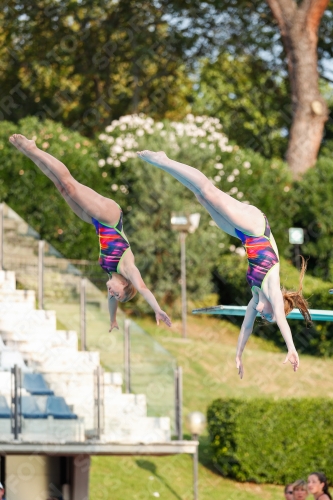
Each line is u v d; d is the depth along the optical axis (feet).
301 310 89.15
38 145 239.50
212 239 240.32
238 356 89.97
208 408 183.83
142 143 243.19
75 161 240.32
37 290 187.93
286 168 263.08
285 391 209.05
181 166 85.25
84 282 180.55
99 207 88.07
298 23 294.25
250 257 86.33
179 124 250.98
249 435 178.29
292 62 295.48
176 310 239.50
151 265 237.45
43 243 187.83
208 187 84.89
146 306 236.02
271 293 85.05
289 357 81.97
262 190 256.73
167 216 240.12
